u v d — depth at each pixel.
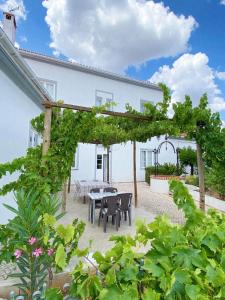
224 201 7.28
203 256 1.19
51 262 2.14
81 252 1.22
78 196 9.20
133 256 1.15
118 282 1.04
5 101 4.51
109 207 5.52
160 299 1.04
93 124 4.21
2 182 4.48
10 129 4.78
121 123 6.44
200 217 1.43
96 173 13.86
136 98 15.38
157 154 15.13
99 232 5.36
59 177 3.88
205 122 4.93
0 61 4.17
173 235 1.27
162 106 4.79
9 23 8.98
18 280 2.80
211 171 7.83
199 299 0.99
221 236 1.33
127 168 15.11
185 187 1.51
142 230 1.34
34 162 3.72
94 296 1.03
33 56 11.70
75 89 13.08
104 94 14.12
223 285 1.09
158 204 8.34
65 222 6.09
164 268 1.09
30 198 2.59
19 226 2.20
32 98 6.32
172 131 4.80
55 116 4.10
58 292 1.11
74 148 4.10
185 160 14.87
